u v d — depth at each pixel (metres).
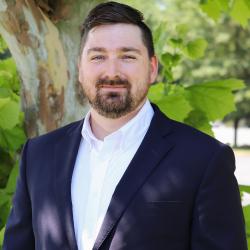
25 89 2.80
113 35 1.93
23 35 2.66
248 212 2.60
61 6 2.64
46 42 2.68
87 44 1.97
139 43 1.95
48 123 2.77
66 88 2.73
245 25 3.16
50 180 2.03
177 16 21.83
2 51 3.83
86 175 1.99
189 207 1.82
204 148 1.86
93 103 1.96
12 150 3.03
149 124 1.99
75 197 1.97
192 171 1.83
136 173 1.88
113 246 1.82
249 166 17.70
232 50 22.17
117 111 1.93
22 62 2.73
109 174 1.94
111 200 1.86
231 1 3.10
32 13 2.64
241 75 22.20
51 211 1.98
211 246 1.79
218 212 1.81
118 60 1.93
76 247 1.90
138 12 1.99
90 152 2.01
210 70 21.66
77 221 1.94
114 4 1.97
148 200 1.83
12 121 2.78
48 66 2.71
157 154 1.89
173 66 3.42
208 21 21.67
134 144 1.96
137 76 1.94
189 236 1.83
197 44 3.48
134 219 1.82
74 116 2.74
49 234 1.96
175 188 1.82
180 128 1.96
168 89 3.24
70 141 2.09
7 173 3.08
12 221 2.17
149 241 1.80
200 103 2.97
